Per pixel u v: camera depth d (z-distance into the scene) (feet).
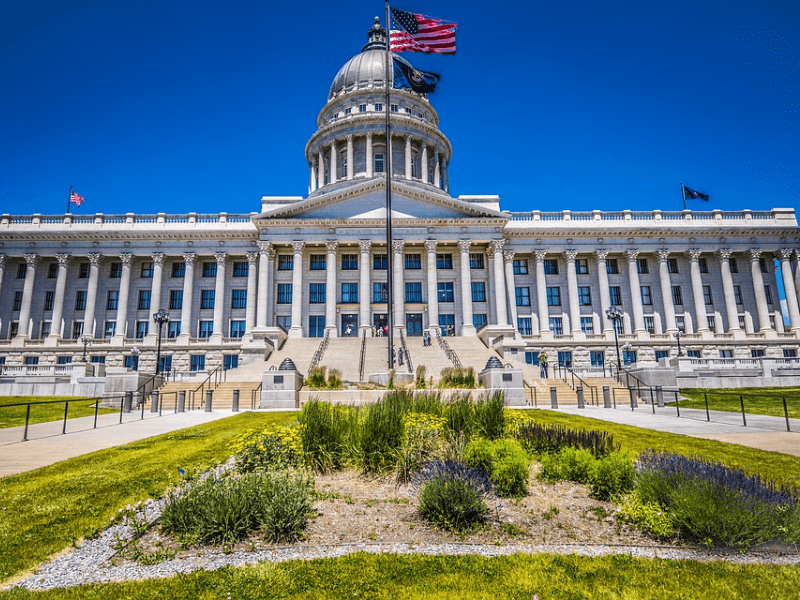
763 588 20.08
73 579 21.08
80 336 191.31
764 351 194.39
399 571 21.56
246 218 204.13
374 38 291.38
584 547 24.48
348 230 189.88
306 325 191.31
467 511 26.78
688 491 26.09
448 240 191.11
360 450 36.78
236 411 90.02
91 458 42.60
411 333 193.67
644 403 105.40
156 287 194.29
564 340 193.16
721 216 208.64
